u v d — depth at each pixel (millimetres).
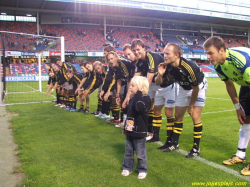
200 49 38438
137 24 39500
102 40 35281
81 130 4852
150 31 40875
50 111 7184
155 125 4207
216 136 4469
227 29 46500
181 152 3609
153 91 4402
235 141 4141
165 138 4430
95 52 31266
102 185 2535
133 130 2703
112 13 35188
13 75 24938
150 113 4590
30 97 10828
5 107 7941
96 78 6367
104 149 3670
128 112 2805
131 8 32656
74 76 7035
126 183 2580
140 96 2662
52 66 8281
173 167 3014
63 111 7207
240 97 3068
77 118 6129
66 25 35719
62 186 2502
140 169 2787
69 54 30125
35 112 6977
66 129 4922
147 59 3668
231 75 2859
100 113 6445
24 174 2809
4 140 4172
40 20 33844
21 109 7496
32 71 27359
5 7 29875
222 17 36875
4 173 2842
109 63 4820
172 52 3016
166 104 3893
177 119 3688
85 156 3365
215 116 6496
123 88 5352
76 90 6883
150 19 38312
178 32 43344
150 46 37219
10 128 5043
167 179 2676
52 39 11188
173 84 3842
